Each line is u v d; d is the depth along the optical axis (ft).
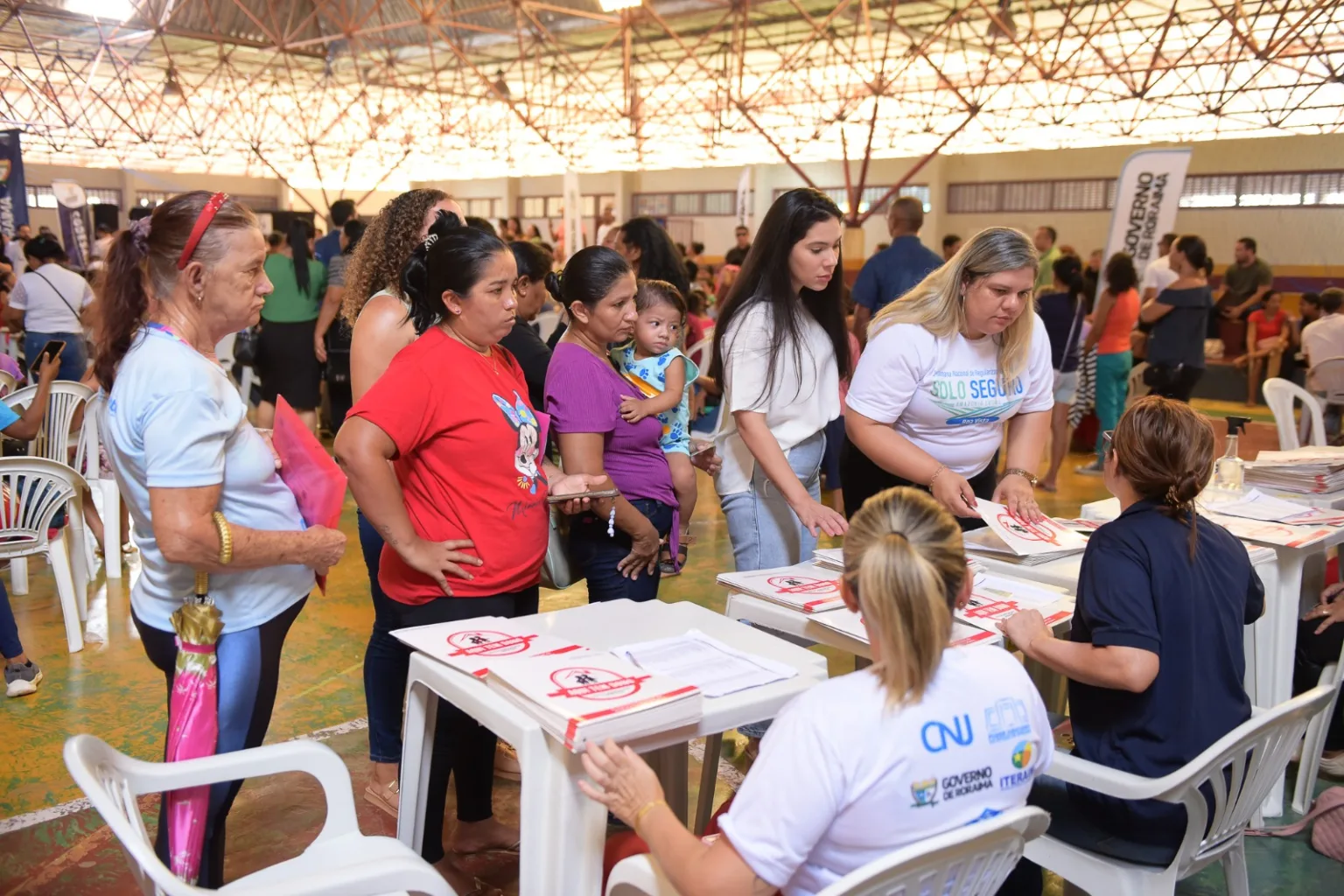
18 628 12.05
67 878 7.66
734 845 4.14
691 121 68.08
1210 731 5.90
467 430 6.66
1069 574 7.70
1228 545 6.27
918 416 8.63
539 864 5.16
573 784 5.00
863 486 9.39
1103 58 44.88
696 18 49.80
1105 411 23.61
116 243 5.42
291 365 22.20
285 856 7.95
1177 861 5.73
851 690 4.25
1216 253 55.62
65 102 68.49
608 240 21.38
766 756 4.21
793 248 8.20
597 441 7.95
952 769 4.25
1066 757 5.91
